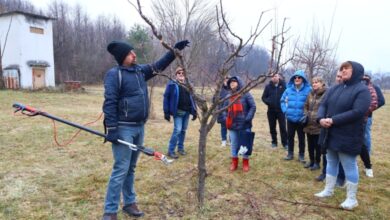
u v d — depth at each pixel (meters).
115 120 3.13
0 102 15.73
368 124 5.34
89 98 20.56
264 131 9.41
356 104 3.63
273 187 4.55
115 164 3.29
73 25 51.69
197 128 9.48
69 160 5.71
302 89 5.63
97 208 3.79
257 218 3.61
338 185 4.65
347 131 3.72
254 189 4.46
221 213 3.71
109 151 6.39
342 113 3.70
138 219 3.53
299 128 5.76
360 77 3.78
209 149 6.80
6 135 7.60
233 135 5.25
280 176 5.05
